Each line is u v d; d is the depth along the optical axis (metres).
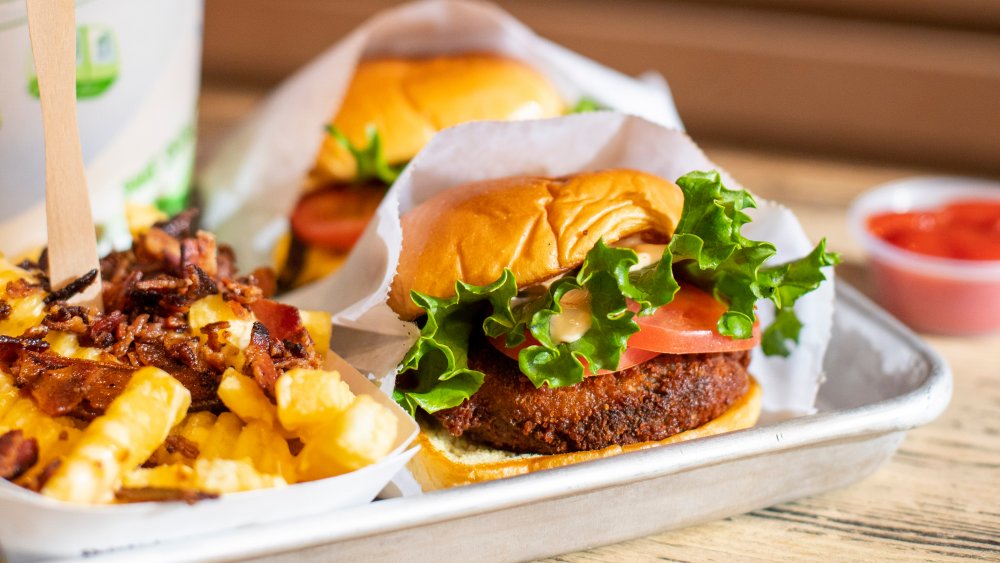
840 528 0.52
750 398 0.53
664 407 0.51
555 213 0.50
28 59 0.56
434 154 0.54
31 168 0.58
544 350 0.49
